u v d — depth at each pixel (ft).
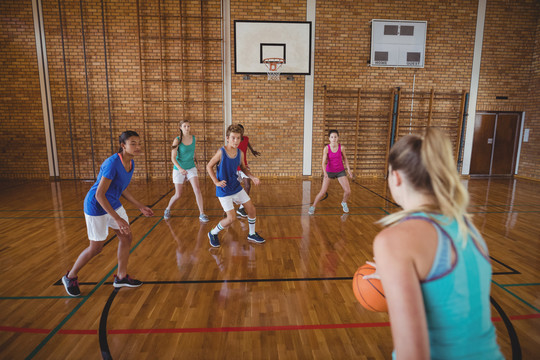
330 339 6.77
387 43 26.94
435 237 2.14
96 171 27.32
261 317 7.56
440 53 27.68
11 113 26.30
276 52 26.78
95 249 8.11
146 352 6.31
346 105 27.81
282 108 27.48
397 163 2.50
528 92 28.81
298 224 15.07
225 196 11.47
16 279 9.49
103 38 25.81
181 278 9.56
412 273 2.02
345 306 8.07
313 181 27.14
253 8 26.30
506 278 9.67
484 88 28.45
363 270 4.47
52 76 26.03
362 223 15.26
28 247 12.06
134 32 25.89
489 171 30.25
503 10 27.43
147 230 14.07
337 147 15.81
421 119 28.50
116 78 26.37
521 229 14.40
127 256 8.78
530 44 28.09
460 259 2.15
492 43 27.89
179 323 7.31
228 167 11.10
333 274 9.88
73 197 20.66
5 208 17.84
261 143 27.81
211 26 26.30
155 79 26.53
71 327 7.14
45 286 9.06
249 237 12.72
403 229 2.16
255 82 27.09
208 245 12.28
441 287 2.11
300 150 28.07
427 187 2.37
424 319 1.95
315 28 26.73
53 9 25.25
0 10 25.18
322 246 12.25
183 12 25.95
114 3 25.48
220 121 27.37
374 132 28.37
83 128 26.76
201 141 27.53
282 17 26.53
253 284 9.21
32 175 27.09
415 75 27.76
